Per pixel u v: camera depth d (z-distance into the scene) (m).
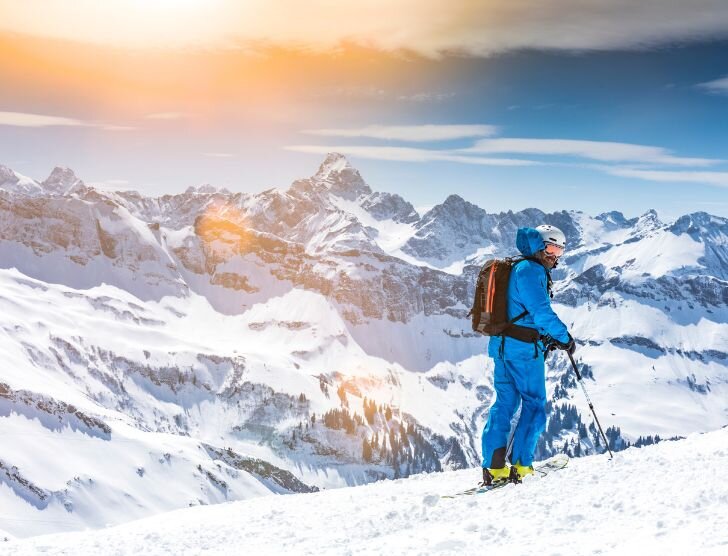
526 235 8.64
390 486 10.86
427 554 5.85
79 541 9.09
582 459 9.82
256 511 10.32
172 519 11.04
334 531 7.84
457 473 11.08
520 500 7.38
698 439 9.92
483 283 8.80
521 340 8.53
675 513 5.77
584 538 5.59
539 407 8.59
